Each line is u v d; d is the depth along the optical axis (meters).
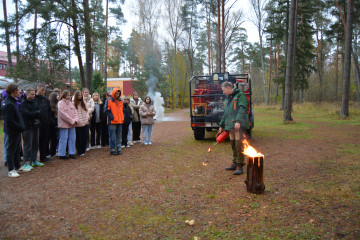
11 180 5.03
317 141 8.45
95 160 6.61
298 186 4.19
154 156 6.93
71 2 15.71
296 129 11.59
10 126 5.23
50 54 16.42
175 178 4.91
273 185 4.30
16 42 16.97
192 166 5.79
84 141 7.29
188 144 8.77
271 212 3.26
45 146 6.50
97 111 8.16
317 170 5.09
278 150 7.20
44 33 15.84
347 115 15.76
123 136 8.45
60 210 3.59
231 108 5.09
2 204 3.85
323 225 2.86
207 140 9.59
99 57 46.72
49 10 15.00
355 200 3.49
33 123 5.79
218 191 4.13
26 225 3.17
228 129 5.14
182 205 3.62
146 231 2.93
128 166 5.93
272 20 28.58
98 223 3.17
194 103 9.27
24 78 18.56
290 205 3.45
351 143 7.89
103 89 27.36
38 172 5.56
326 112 19.72
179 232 2.87
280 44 37.59
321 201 3.52
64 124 6.63
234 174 5.02
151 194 4.10
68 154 7.36
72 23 15.81
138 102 9.48
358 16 22.02
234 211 3.35
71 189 4.45
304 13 24.72
